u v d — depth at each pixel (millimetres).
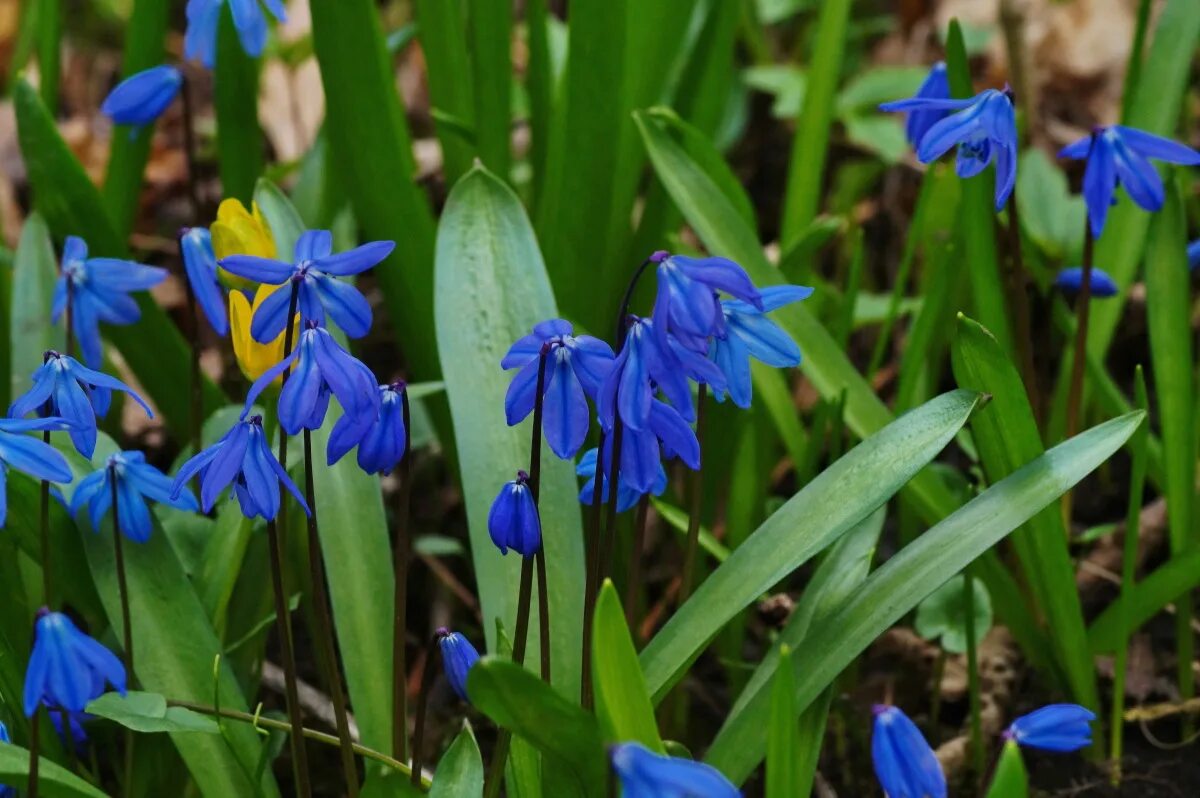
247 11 688
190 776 665
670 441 574
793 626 638
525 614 597
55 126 730
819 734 612
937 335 754
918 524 735
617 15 692
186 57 712
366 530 668
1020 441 636
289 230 709
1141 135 645
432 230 739
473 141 753
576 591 646
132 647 636
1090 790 692
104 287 675
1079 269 708
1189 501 694
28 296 729
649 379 565
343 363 576
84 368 608
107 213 745
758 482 733
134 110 715
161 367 752
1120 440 617
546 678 609
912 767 559
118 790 686
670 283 562
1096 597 745
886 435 620
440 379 751
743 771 615
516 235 676
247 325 624
